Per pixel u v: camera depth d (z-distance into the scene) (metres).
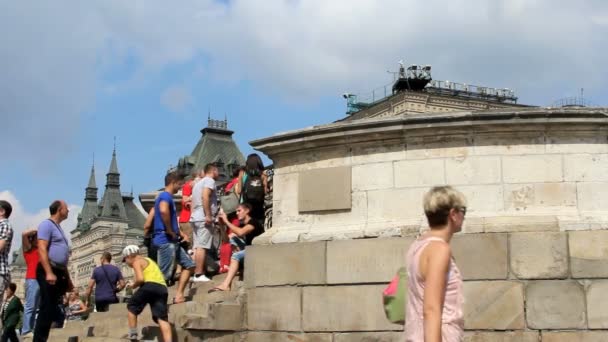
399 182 10.14
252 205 12.29
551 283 9.17
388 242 9.79
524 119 9.70
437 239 5.24
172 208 11.78
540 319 9.12
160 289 10.12
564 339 9.02
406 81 57.28
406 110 54.31
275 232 10.93
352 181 10.45
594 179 9.74
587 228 9.34
